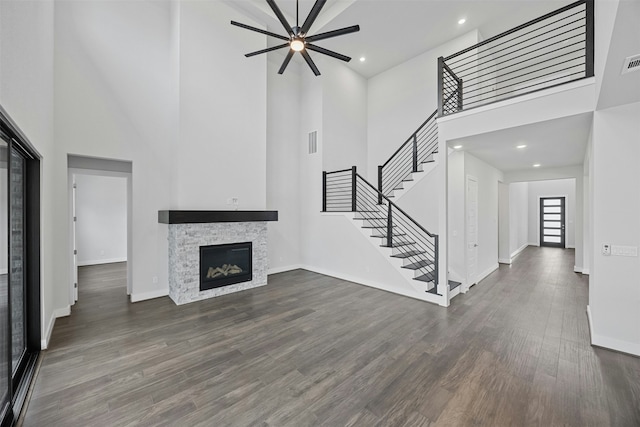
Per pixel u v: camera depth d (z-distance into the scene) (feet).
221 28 15.25
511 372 7.81
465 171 15.98
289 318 11.80
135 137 13.85
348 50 20.10
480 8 16.05
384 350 9.07
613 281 9.05
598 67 8.26
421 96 20.59
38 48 8.45
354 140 22.67
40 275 9.05
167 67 14.83
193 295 13.99
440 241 13.58
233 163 15.69
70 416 6.13
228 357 8.64
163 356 8.68
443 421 5.99
